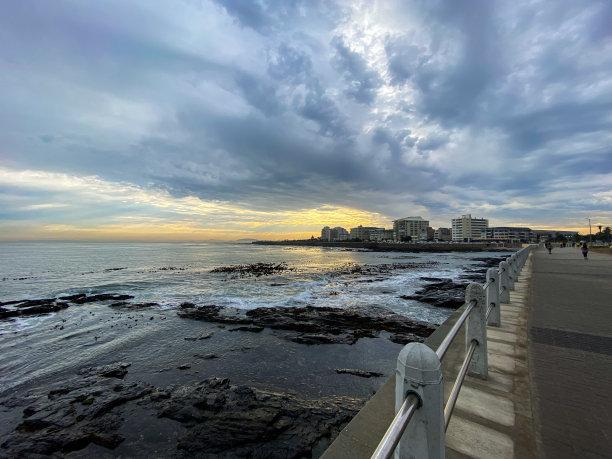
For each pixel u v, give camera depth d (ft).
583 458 6.88
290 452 17.11
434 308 52.24
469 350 10.22
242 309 53.21
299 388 24.71
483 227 463.42
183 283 86.74
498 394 9.87
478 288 11.02
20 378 27.58
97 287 79.10
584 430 7.89
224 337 38.06
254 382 25.81
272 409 20.65
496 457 7.00
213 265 150.82
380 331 39.81
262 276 103.35
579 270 47.88
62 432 19.22
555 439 7.57
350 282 86.69
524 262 58.95
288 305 56.39
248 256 232.94
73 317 48.85
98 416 20.79
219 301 60.44
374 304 55.72
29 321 46.70
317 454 17.02
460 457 7.04
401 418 4.11
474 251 298.15
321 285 81.51
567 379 10.82
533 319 18.97
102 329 42.04
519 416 8.62
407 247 354.13
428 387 4.45
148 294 69.00
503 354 13.30
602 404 9.14
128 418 20.57
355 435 7.25
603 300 24.81
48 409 21.74
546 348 13.94
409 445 4.55
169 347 34.81
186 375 27.48
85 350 34.19
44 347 35.24
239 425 19.12
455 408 9.10
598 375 11.10
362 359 30.76
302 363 29.81
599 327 17.13
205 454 17.22
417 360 4.53
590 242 234.79
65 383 26.35
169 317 48.03
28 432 19.38
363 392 23.99
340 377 26.71
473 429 8.07
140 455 17.43
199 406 21.16
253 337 37.88
